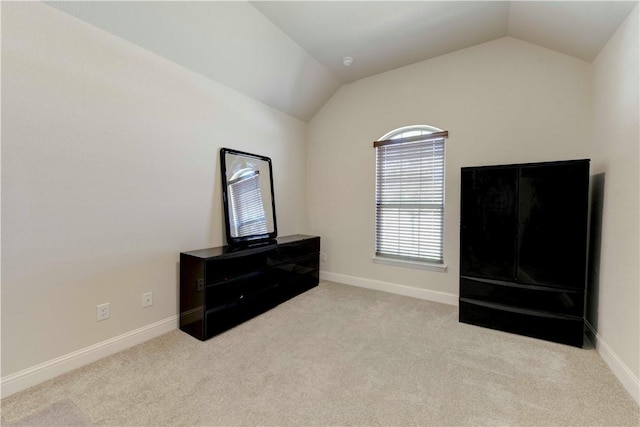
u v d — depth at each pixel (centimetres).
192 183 267
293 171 400
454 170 308
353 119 378
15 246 166
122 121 213
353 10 242
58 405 155
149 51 228
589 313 235
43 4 172
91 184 197
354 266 383
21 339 168
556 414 149
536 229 236
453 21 256
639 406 154
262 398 161
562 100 257
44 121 174
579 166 221
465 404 157
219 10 229
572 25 214
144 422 143
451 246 312
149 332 233
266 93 335
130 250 221
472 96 297
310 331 247
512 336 239
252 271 279
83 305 195
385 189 360
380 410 153
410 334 242
